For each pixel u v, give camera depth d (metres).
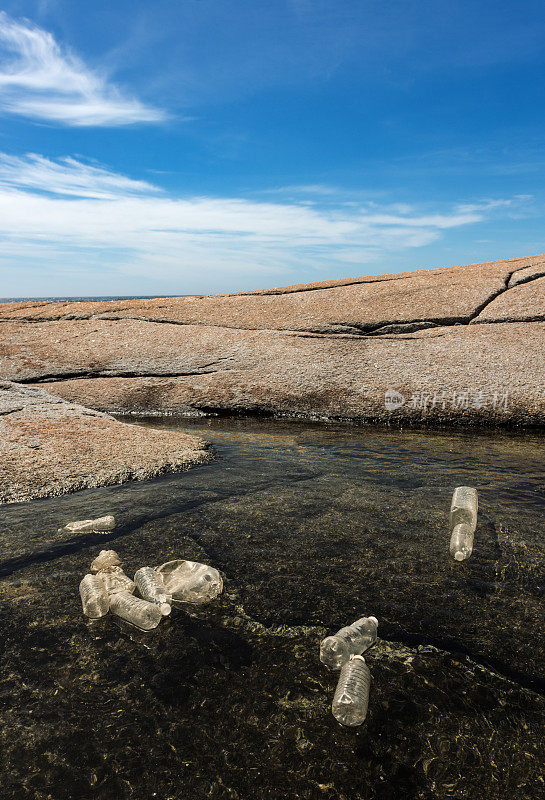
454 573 3.38
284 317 11.24
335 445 6.93
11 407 7.08
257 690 2.36
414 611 2.96
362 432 7.84
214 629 2.81
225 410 9.33
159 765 1.99
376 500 4.71
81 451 5.80
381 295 11.37
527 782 1.92
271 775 1.95
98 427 6.69
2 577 3.36
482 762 2.00
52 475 5.15
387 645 2.66
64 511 4.47
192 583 3.08
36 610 2.99
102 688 2.38
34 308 13.18
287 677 2.44
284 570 3.42
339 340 10.23
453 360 9.29
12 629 2.81
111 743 2.09
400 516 4.32
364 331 10.41
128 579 3.19
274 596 3.12
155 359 10.45
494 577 3.33
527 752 2.04
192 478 5.41
